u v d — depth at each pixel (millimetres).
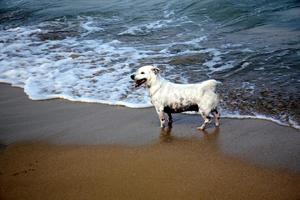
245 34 6727
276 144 4023
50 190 3566
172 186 3555
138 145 4117
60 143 4203
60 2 10359
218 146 4047
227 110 4625
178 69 5602
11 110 4914
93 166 3830
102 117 4660
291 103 4605
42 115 4766
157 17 8086
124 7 9109
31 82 5551
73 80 5531
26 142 4242
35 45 6996
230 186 3533
